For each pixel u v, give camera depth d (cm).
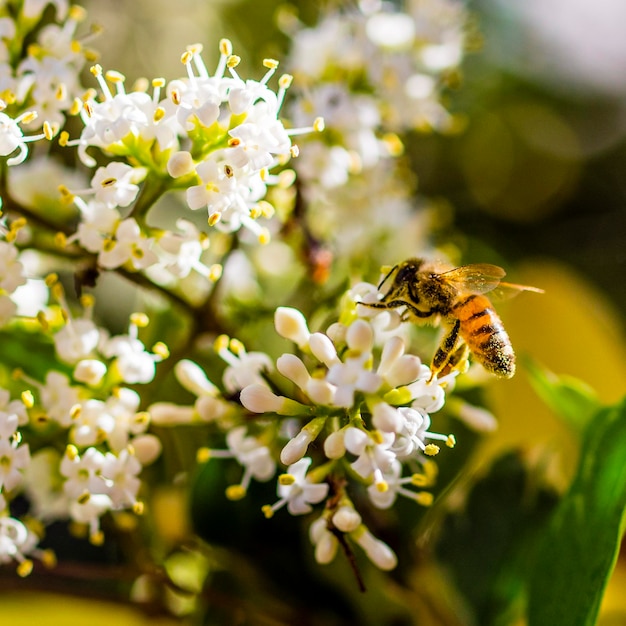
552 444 20
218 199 18
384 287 19
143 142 18
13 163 18
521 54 28
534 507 20
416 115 21
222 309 20
